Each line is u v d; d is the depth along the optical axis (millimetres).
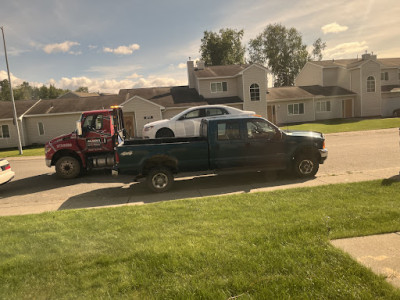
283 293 2863
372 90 33188
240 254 3605
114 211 5746
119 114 11250
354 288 2885
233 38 52281
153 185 7816
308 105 32500
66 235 4566
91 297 2977
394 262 3326
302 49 57906
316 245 3742
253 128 8242
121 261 3641
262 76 29312
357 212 4770
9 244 4324
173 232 4426
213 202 5910
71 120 27922
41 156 17828
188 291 2973
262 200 5805
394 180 6684
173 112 27344
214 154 8055
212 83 30406
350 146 13672
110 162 10180
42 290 3158
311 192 6141
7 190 9430
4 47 20344
